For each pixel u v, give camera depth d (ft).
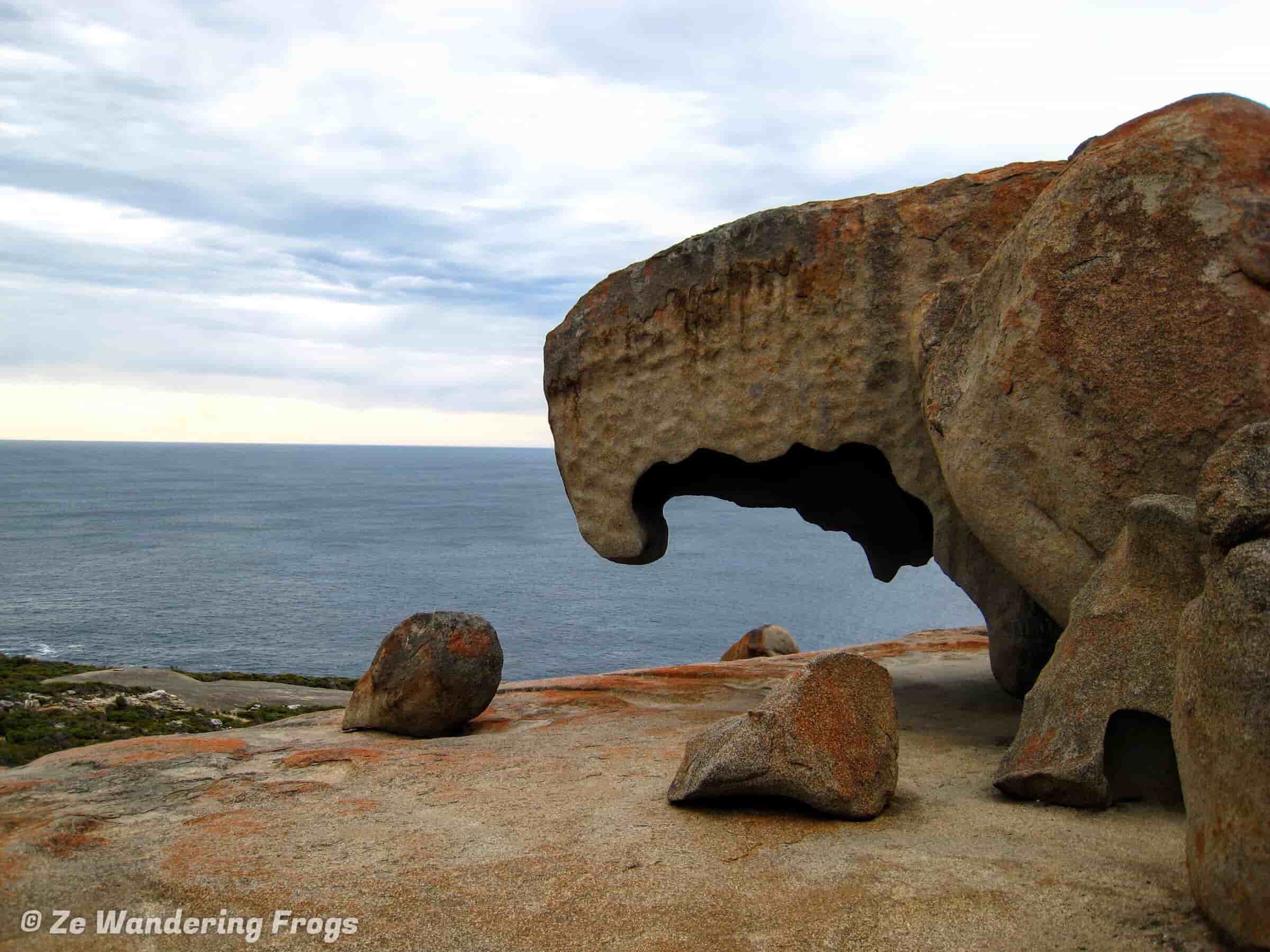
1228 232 16.07
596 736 21.16
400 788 16.37
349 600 220.02
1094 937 9.99
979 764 17.69
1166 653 14.17
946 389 19.48
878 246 22.26
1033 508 17.87
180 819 14.73
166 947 10.54
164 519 447.01
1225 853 9.33
